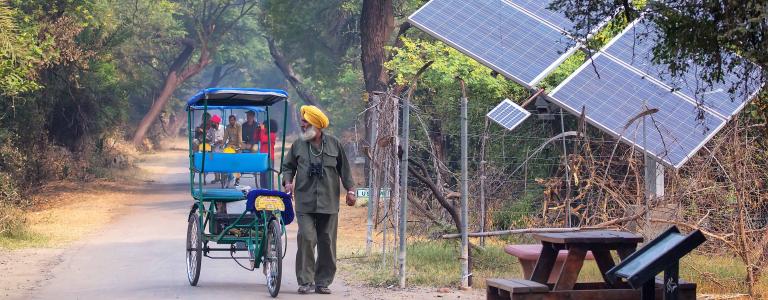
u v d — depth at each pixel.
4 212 23.25
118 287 14.52
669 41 10.39
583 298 10.61
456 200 17.77
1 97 36.75
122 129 72.75
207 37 84.88
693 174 15.05
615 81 16.33
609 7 10.87
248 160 15.28
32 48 28.17
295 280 15.39
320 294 13.71
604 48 17.12
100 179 47.91
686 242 8.20
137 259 18.42
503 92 24.56
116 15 64.75
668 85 16.06
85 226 26.25
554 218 16.88
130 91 52.88
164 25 74.19
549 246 11.38
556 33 17.39
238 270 16.67
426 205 18.44
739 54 10.82
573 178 16.25
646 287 8.78
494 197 17.45
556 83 24.22
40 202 35.28
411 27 40.50
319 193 13.66
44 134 43.16
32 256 18.91
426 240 18.66
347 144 55.91
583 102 15.90
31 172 40.62
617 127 15.34
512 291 10.34
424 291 13.98
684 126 15.17
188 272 15.04
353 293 13.78
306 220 13.66
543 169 19.02
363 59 37.22
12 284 14.84
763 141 14.96
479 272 15.77
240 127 20.77
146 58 85.25
